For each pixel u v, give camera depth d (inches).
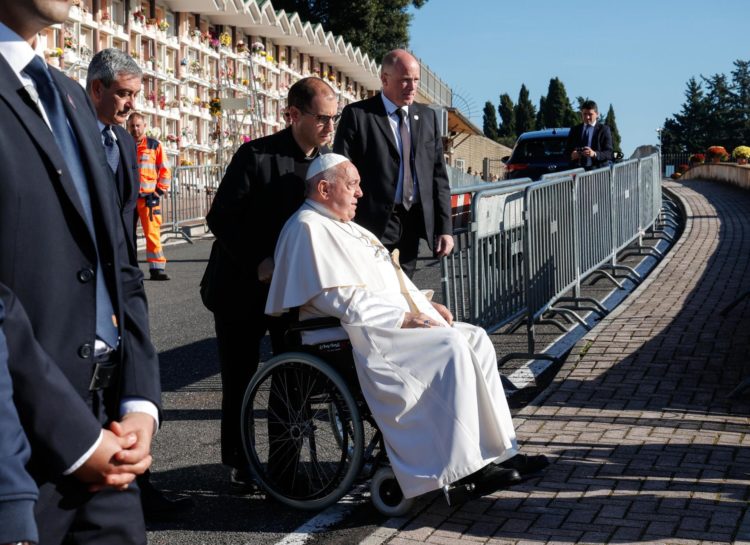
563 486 189.2
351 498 190.1
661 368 284.2
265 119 1088.2
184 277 514.9
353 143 231.6
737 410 241.3
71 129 93.2
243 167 194.7
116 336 94.3
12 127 85.5
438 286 460.1
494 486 174.7
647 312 369.4
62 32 693.3
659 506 176.9
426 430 171.2
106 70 167.6
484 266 290.7
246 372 197.8
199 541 169.6
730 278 448.5
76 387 88.3
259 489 197.2
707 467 198.4
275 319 200.5
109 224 93.0
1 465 69.9
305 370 183.0
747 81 5255.9
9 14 87.8
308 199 194.1
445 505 180.9
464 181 967.0
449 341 173.9
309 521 177.9
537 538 164.1
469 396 171.5
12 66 88.2
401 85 231.8
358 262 189.2
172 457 220.2
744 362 287.4
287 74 1190.3
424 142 236.7
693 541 160.4
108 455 82.3
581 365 290.4
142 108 818.8
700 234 642.8
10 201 84.4
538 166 783.7
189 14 953.5
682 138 5275.6
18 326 79.4
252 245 194.7
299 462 185.3
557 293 362.0
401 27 2096.5
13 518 69.2
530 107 5206.7
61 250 87.6
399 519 174.7
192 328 370.9
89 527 90.5
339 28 2006.6
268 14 1076.5
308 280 184.1
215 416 254.4
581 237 412.5
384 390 173.8
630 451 210.2
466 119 1544.0
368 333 177.6
